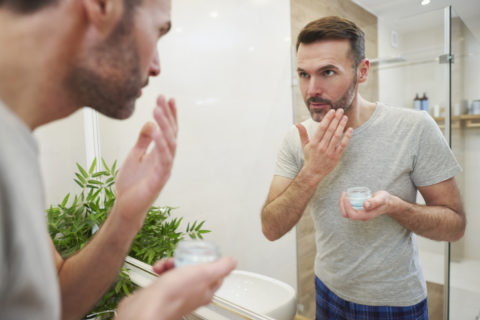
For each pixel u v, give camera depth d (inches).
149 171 21.4
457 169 21.8
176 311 13.7
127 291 41.4
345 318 28.1
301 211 30.1
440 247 22.7
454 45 21.4
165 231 42.3
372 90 25.5
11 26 12.4
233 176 35.9
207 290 15.0
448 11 21.4
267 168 32.7
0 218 10.6
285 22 30.2
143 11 14.9
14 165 11.0
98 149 53.5
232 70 35.3
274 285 32.9
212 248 18.1
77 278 22.3
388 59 24.5
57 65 13.6
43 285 11.5
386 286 25.9
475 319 21.2
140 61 15.5
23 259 10.9
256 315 29.8
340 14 26.3
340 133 26.0
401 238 24.6
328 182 28.2
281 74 30.8
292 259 31.5
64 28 13.2
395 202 24.5
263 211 33.4
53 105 14.5
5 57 12.4
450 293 22.3
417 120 23.5
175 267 18.3
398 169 24.7
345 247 27.7
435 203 23.0
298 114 30.0
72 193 51.5
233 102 35.5
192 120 40.3
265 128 32.9
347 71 26.7
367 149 26.2
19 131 11.6
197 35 39.1
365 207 24.4
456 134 21.6
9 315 11.4
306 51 28.4
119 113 16.7
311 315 30.2
